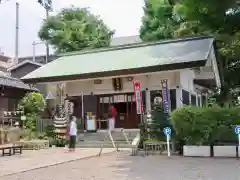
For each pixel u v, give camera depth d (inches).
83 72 740.0
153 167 376.5
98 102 829.2
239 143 449.7
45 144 673.0
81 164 418.0
